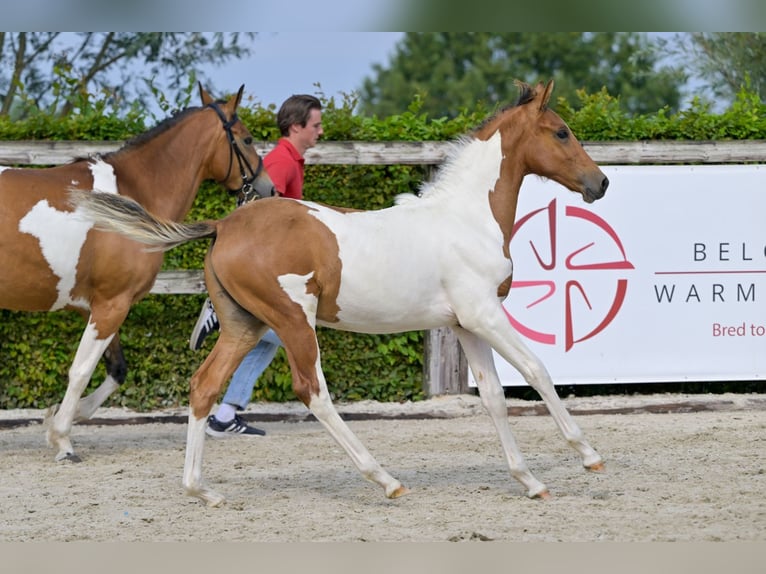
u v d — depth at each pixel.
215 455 8.94
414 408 10.77
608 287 11.03
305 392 6.75
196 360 10.94
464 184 7.23
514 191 7.40
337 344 11.02
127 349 10.86
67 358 10.76
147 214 6.67
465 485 7.57
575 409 10.81
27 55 20.88
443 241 6.98
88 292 8.66
